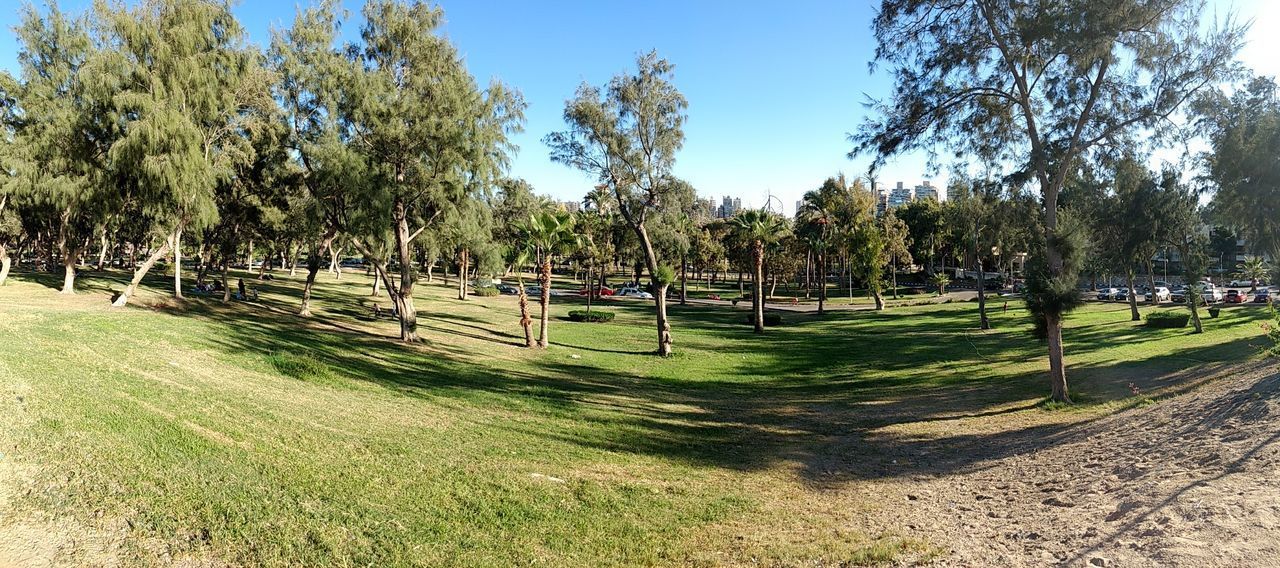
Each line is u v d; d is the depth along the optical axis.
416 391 14.45
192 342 14.49
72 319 14.70
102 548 4.79
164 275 50.78
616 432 12.28
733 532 7.00
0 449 5.84
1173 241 25.00
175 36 21.50
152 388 9.35
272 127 23.78
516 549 6.11
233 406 9.43
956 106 15.55
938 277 68.12
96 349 11.50
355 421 10.32
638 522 7.18
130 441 6.78
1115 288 65.12
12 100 26.25
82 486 5.55
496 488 7.83
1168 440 8.88
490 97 22.88
